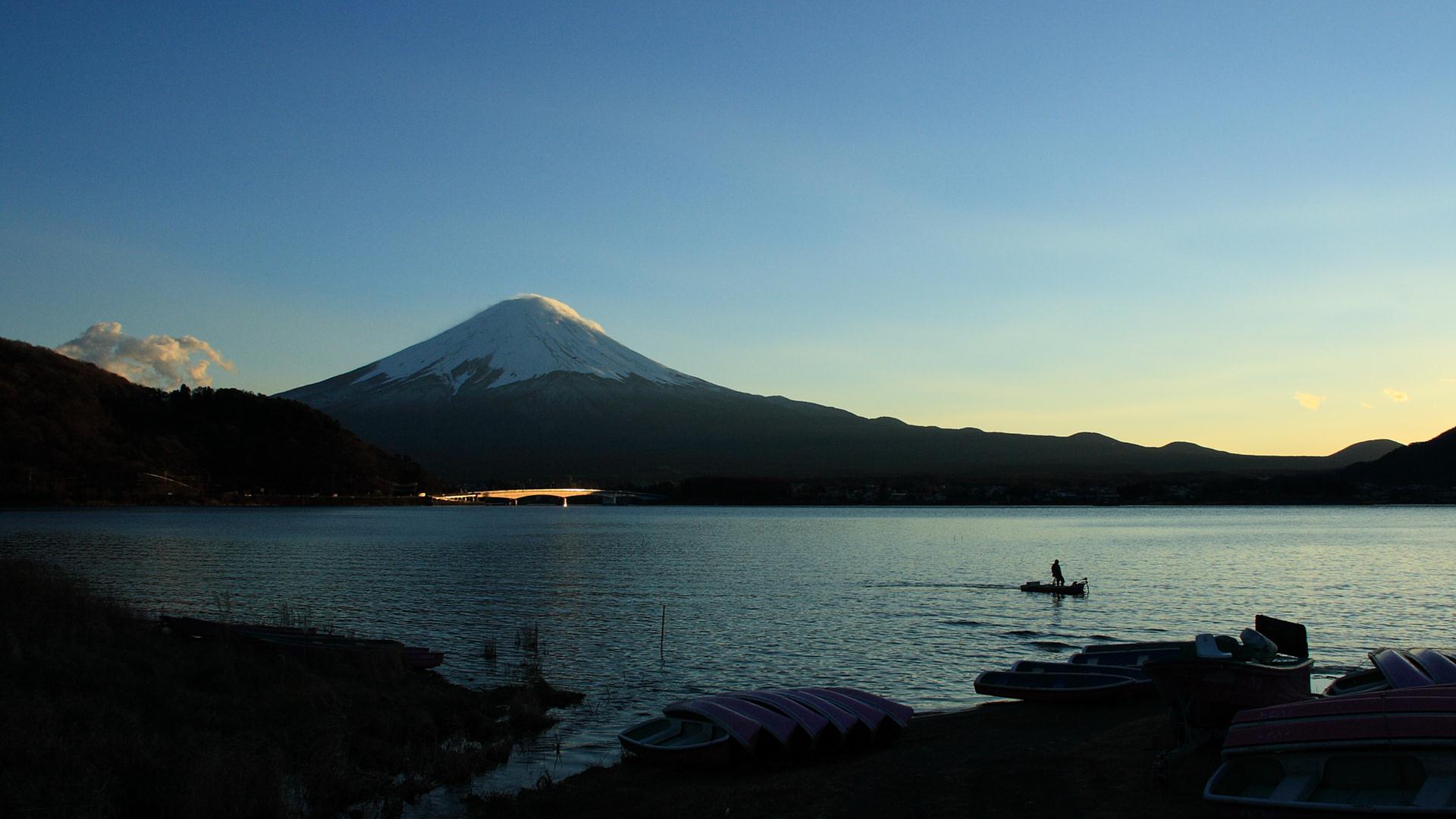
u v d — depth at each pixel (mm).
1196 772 17375
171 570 72938
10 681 21141
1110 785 17156
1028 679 27016
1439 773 13484
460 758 21516
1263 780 14750
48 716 19359
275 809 17812
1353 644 40375
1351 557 91875
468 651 37812
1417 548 107375
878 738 23078
